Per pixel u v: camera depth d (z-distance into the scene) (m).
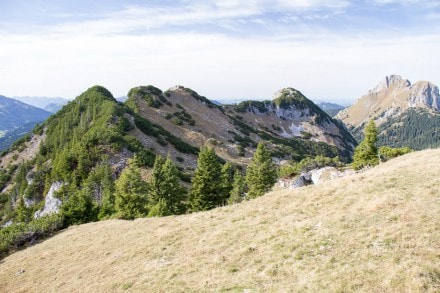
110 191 75.19
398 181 28.41
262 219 29.30
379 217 22.34
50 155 122.69
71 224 58.78
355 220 23.06
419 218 20.36
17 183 116.12
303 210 28.62
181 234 31.94
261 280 18.78
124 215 58.44
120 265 28.72
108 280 25.91
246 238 26.11
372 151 68.06
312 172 70.62
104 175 84.12
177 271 23.34
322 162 94.94
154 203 62.91
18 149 149.25
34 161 125.50
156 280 22.83
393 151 69.44
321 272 17.50
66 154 98.75
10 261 42.72
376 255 17.56
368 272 16.17
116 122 119.31
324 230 22.86
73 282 28.67
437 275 14.63
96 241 39.47
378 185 28.58
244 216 31.81
